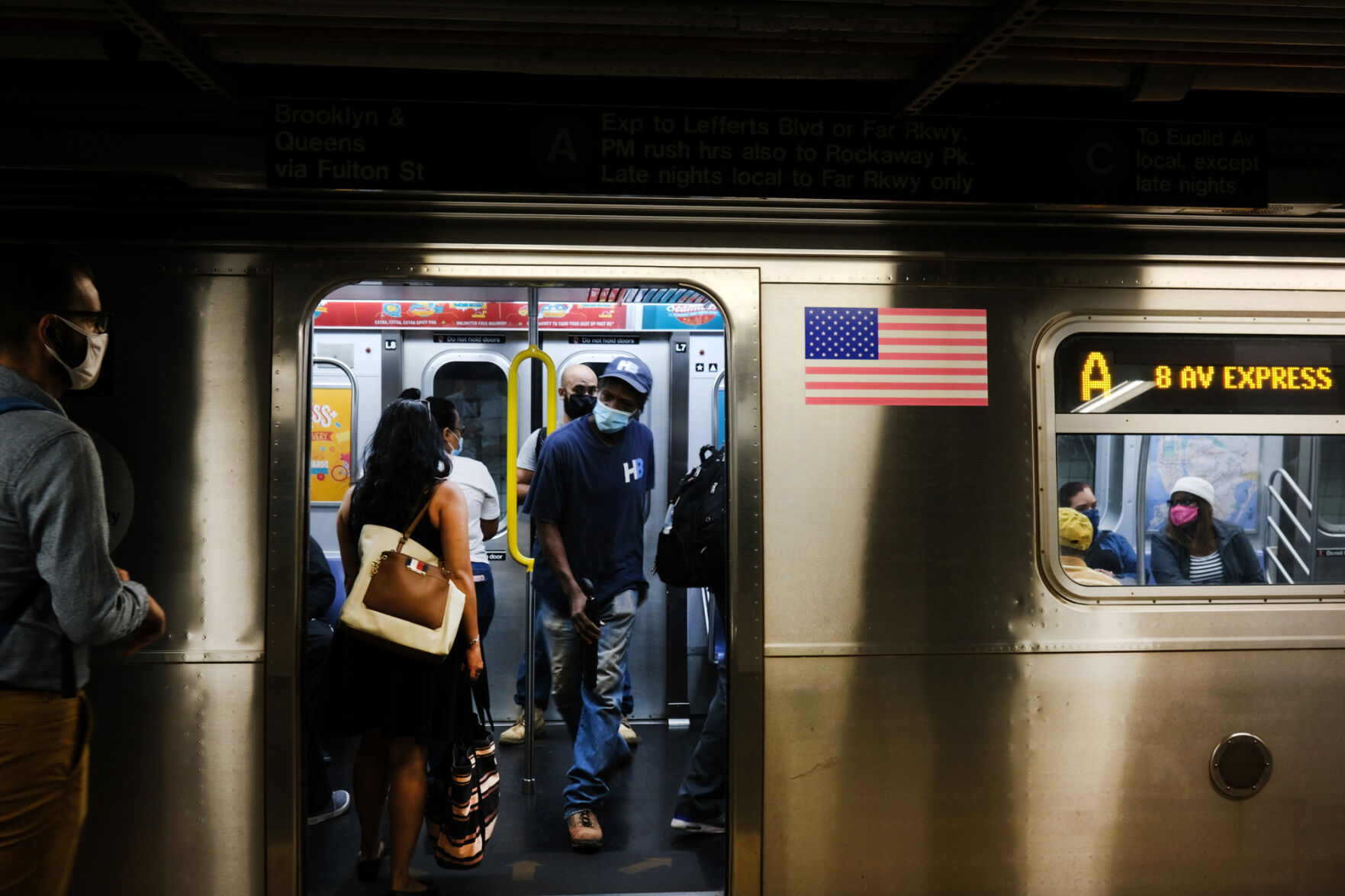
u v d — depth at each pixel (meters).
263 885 3.05
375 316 5.43
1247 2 2.37
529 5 2.38
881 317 3.26
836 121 2.96
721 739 3.82
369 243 3.14
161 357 3.08
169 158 2.95
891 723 3.21
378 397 5.46
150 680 3.04
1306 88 2.86
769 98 3.04
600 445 4.00
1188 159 3.04
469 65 2.69
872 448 3.24
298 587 3.07
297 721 3.06
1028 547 3.27
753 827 3.18
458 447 4.21
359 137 2.84
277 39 2.56
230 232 3.12
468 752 3.30
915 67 2.76
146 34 2.37
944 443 3.26
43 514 2.05
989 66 2.80
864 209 3.23
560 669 4.12
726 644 3.31
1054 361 3.31
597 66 2.70
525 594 5.48
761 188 2.94
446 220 3.17
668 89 3.02
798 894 3.19
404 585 3.11
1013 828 3.24
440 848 3.32
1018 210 3.26
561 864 3.61
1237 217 3.36
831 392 3.24
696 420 5.57
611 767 4.09
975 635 3.24
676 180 2.92
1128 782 3.27
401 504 3.23
